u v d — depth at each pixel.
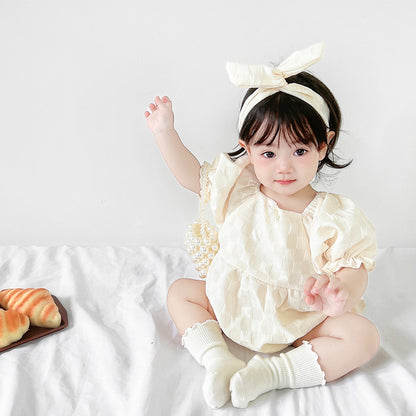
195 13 1.42
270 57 1.45
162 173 1.58
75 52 1.46
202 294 1.24
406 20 1.40
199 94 1.49
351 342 1.07
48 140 1.55
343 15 1.41
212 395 0.99
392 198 1.58
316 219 1.12
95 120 1.53
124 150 1.56
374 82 1.46
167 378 1.07
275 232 1.14
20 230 1.66
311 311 1.15
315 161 1.12
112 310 1.30
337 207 1.15
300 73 1.15
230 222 1.18
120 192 1.61
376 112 1.49
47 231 1.66
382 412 0.96
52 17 1.44
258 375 1.02
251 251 1.16
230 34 1.43
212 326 1.16
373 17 1.40
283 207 1.16
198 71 1.47
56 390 1.04
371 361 1.12
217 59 1.46
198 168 1.26
